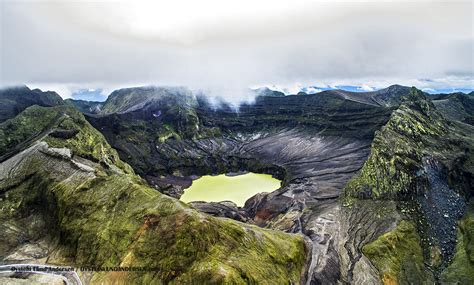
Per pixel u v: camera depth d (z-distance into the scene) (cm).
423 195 12431
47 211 11194
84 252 9425
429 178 13025
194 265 8038
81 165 12069
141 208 9650
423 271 9425
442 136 16138
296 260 9494
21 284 8400
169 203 9431
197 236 8444
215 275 7588
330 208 13225
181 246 8350
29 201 11519
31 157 12744
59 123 15138
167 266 8125
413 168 13100
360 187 13738
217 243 8625
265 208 15075
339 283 9106
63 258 9644
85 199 10656
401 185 12750
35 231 10862
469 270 9088
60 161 12388
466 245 10094
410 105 18212
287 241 10150
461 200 12375
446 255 10075
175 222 8819
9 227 10794
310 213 13188
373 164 14288
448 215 11656
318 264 9738
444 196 12438
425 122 16938
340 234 11306
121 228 9344
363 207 12638
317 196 15038
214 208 15338
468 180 13312
